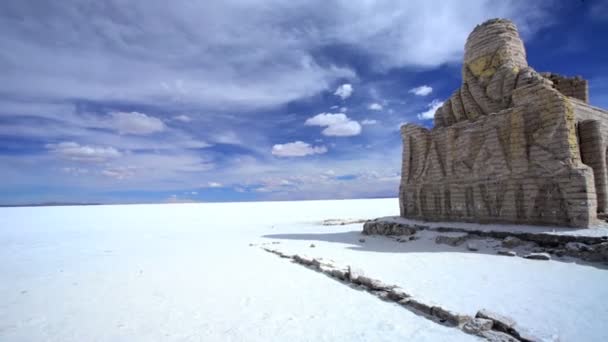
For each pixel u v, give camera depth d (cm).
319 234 2484
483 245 1460
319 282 1051
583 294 811
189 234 2825
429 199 2089
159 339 664
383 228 2156
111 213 6950
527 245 1342
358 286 981
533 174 1503
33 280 1252
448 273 1060
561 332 607
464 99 2053
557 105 1444
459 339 602
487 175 1711
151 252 1848
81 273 1347
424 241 1700
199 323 741
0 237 2802
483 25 2005
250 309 820
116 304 913
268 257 1550
